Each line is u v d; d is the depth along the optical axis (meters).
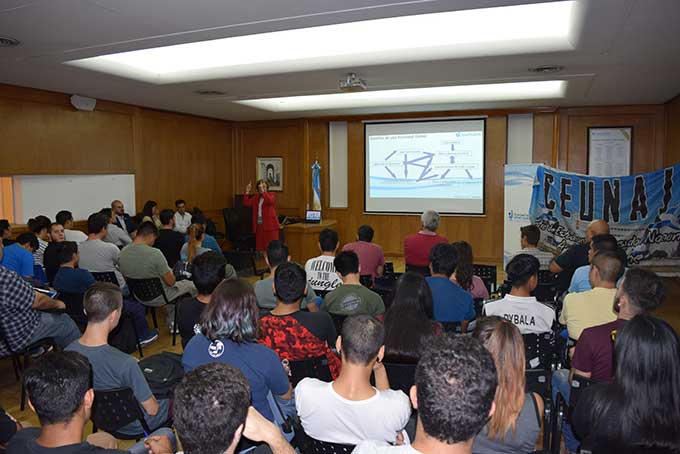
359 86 5.77
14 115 6.30
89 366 1.44
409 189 9.49
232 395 1.10
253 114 9.35
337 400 1.62
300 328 2.40
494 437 1.53
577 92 7.14
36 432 1.48
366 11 3.53
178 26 3.87
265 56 5.64
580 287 3.49
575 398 2.13
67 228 5.71
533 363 2.69
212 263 2.87
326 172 10.02
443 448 1.01
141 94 6.98
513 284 2.79
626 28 3.98
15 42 4.26
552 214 7.15
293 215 10.27
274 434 1.32
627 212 6.98
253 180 10.44
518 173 7.23
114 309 2.24
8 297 3.16
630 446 1.40
